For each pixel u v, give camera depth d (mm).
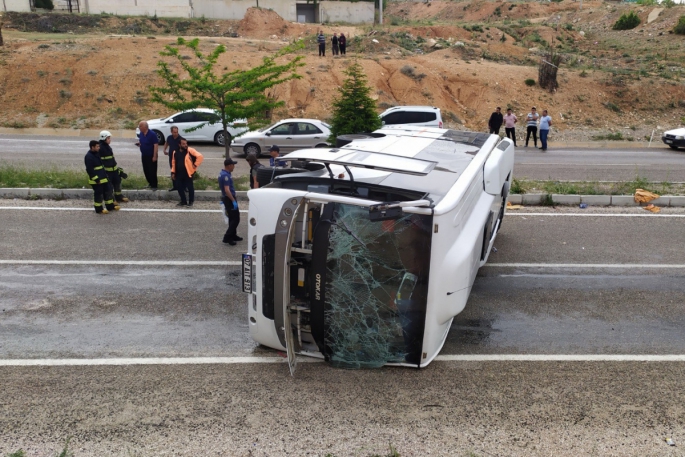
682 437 4758
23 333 6430
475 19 65688
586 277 8422
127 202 12406
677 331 6734
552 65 31125
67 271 8328
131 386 5414
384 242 5309
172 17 45312
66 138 23281
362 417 4980
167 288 7809
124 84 28156
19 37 34469
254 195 5609
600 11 59344
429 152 7469
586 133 27766
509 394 5367
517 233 10570
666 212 12117
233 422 4883
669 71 36375
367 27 44344
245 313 7094
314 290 5516
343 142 8477
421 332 5508
